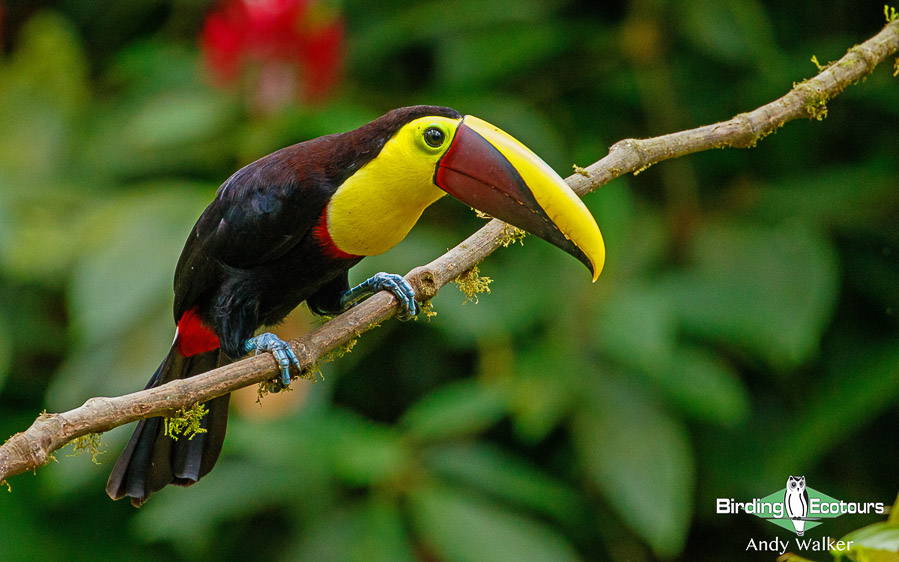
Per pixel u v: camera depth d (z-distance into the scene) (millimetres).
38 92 12273
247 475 9664
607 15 12062
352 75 11953
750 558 11484
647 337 9375
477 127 6145
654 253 10500
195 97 11289
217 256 6520
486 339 10156
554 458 11242
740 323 10047
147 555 10742
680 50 11797
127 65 12367
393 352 11742
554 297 10172
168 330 9805
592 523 11086
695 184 11484
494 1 11250
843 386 10586
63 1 14055
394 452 9453
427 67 12430
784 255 10258
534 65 11750
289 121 10547
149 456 6758
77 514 10797
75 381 9727
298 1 10516
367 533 9336
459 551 9117
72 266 10836
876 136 11727
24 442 4770
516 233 6492
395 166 6090
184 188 10766
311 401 9883
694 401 9734
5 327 10266
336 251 6395
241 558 11086
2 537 10328
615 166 6332
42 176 11758
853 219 11008
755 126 6406
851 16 11891
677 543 9219
